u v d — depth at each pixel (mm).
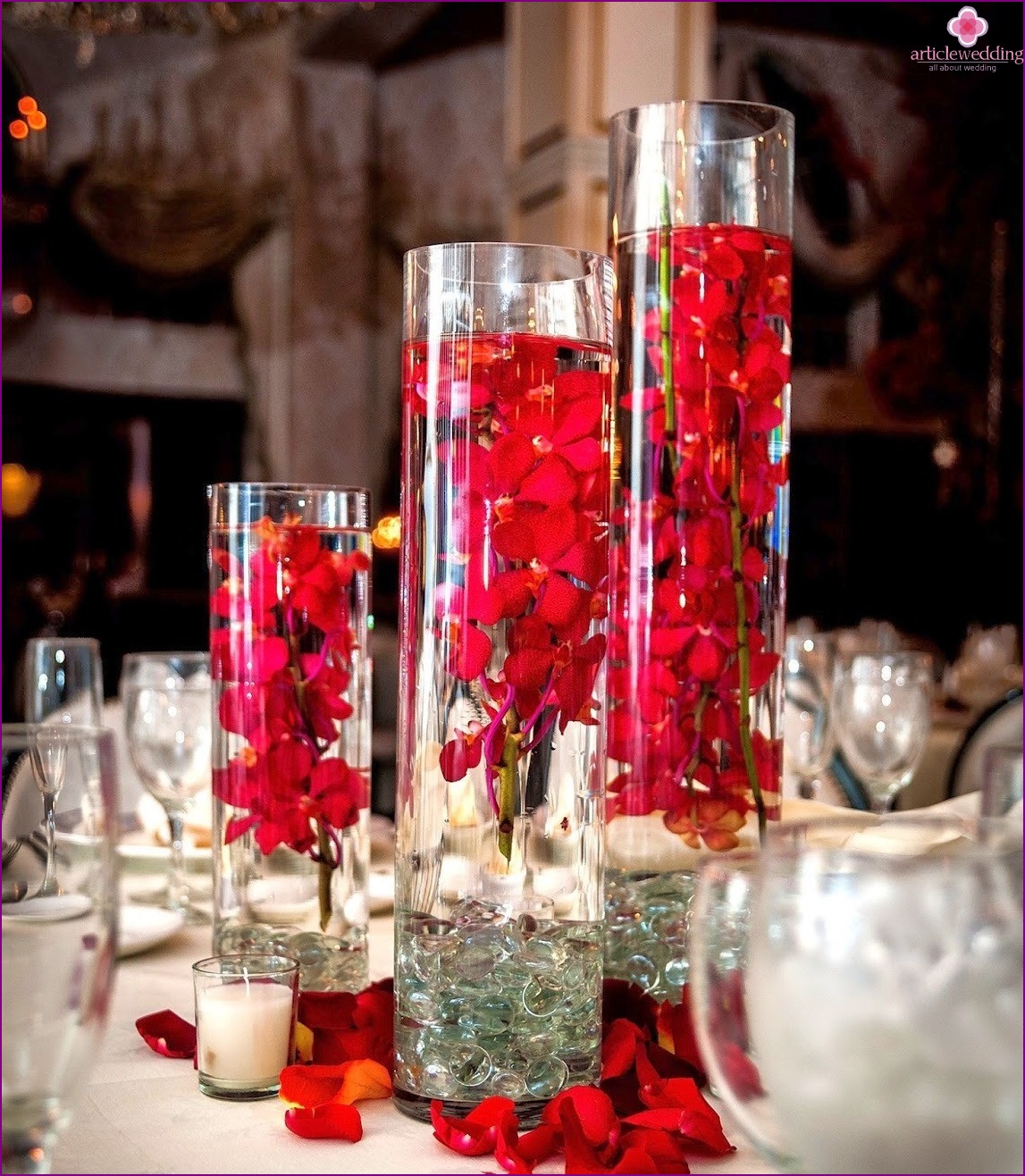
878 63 7191
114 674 7406
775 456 714
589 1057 591
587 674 587
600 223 4500
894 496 7246
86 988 448
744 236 704
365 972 801
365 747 802
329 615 786
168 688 1066
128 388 7629
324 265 7926
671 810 691
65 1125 458
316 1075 611
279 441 7879
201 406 7781
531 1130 563
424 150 8023
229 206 7742
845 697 1407
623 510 715
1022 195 7184
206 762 1072
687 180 707
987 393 7262
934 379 7238
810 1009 407
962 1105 400
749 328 707
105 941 456
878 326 7250
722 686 693
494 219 8102
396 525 3859
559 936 580
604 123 4484
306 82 7844
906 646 6910
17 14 6512
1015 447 7215
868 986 402
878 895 406
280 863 781
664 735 694
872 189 7203
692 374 699
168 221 7656
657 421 703
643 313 711
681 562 694
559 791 582
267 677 777
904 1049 400
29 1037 438
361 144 7953
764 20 6996
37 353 7465
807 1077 409
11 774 449
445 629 581
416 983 587
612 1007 681
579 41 4457
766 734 703
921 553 7238
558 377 586
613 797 707
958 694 3418
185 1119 591
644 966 696
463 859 577
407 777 595
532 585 579
